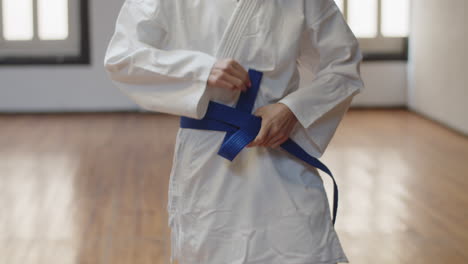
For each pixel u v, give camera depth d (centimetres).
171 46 169
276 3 167
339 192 474
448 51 763
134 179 515
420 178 520
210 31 167
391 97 923
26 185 497
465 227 393
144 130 751
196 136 171
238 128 166
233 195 170
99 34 884
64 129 756
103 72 890
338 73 172
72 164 570
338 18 173
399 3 912
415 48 882
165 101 163
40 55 891
